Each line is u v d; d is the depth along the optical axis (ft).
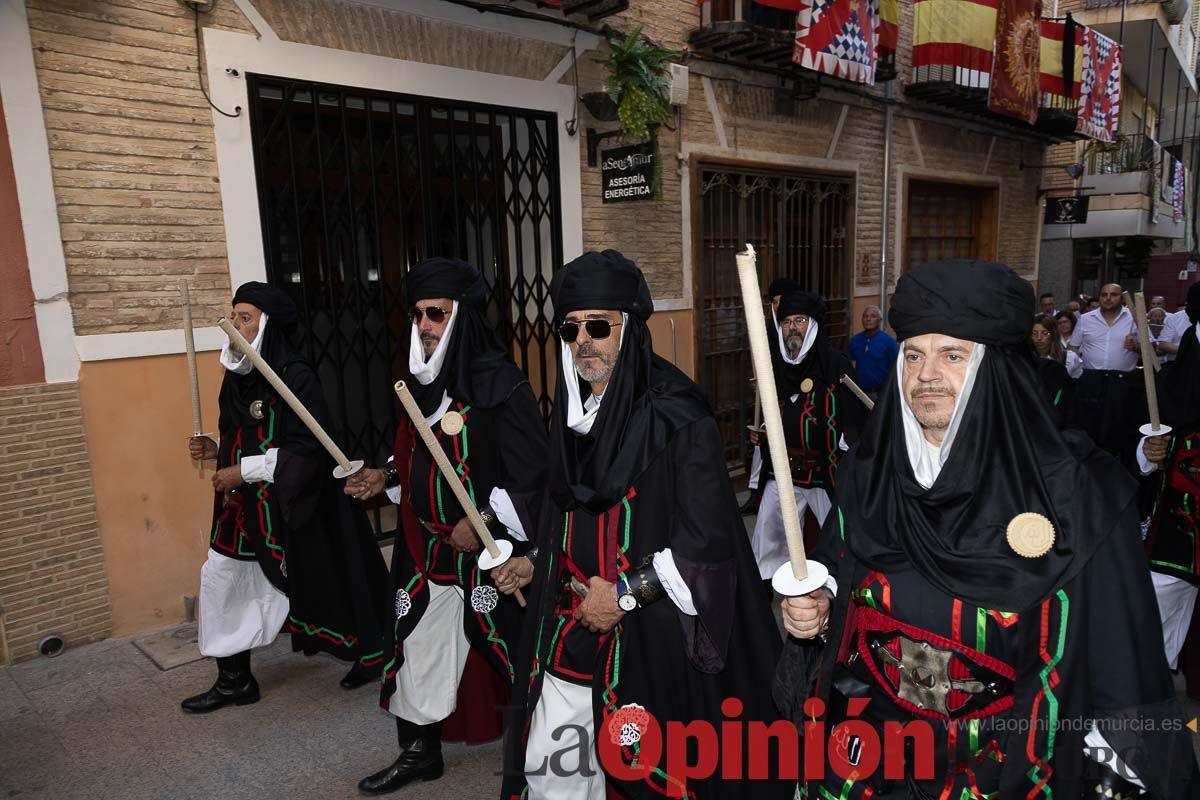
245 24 15.05
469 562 9.25
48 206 13.20
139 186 14.08
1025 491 4.91
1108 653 4.67
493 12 18.49
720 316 25.75
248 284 11.25
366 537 12.14
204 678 13.05
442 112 18.57
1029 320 5.07
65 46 13.20
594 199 21.36
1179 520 11.39
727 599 6.84
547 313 21.31
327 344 16.78
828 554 5.83
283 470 10.90
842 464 5.85
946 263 5.10
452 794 9.87
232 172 15.08
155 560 14.78
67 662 13.62
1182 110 81.05
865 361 26.02
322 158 16.39
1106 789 4.71
